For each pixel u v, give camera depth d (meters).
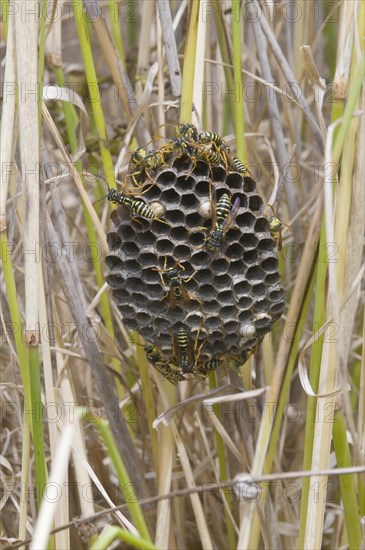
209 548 0.65
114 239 0.61
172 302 0.61
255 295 0.61
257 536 0.63
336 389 0.61
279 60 0.65
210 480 0.71
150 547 0.56
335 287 0.59
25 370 0.62
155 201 0.60
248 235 0.61
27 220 0.60
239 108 0.63
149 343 0.62
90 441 0.70
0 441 0.70
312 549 0.62
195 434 0.71
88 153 0.71
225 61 0.66
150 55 0.73
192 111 0.63
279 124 0.68
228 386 0.63
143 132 0.64
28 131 0.60
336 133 0.61
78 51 0.92
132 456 0.66
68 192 0.79
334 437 0.62
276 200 0.66
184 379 0.63
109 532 0.55
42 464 0.61
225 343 0.62
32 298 0.60
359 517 0.63
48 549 0.62
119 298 0.61
